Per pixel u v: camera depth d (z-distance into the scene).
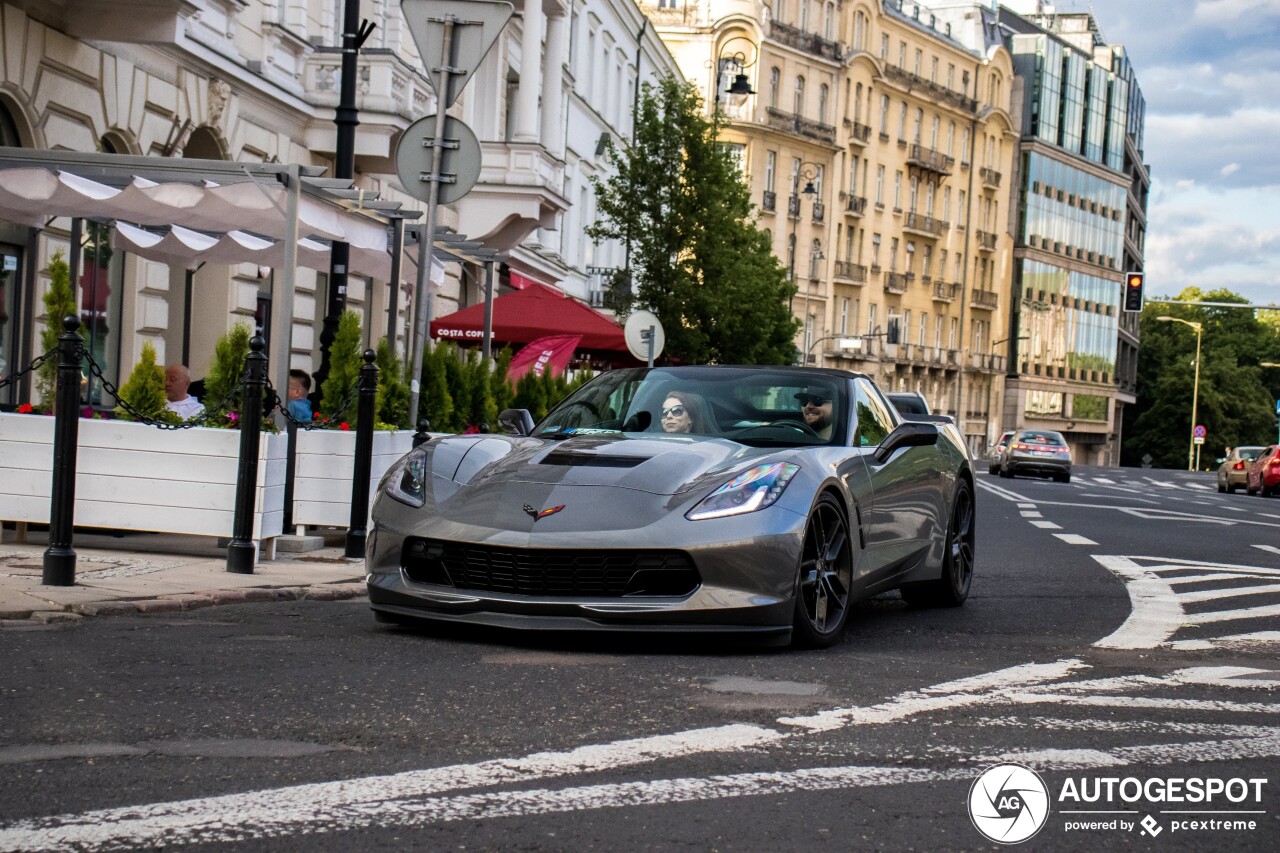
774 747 4.57
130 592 7.35
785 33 82.06
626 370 8.48
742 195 37.97
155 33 15.27
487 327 16.14
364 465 9.88
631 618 6.31
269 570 8.88
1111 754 4.64
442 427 12.92
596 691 5.40
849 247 88.75
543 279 40.03
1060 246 108.50
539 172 27.28
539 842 3.50
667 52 59.72
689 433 7.62
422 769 4.14
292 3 22.16
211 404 10.09
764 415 7.77
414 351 11.58
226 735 4.49
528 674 5.71
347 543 9.84
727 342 38.47
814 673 6.05
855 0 87.19
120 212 12.70
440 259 15.75
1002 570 11.84
